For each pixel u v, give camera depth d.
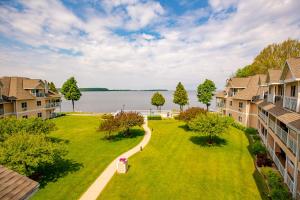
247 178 17.97
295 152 14.10
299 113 15.20
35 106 45.69
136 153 25.00
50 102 53.28
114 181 17.62
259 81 36.97
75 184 17.03
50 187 16.48
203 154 24.47
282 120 16.08
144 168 20.39
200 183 17.20
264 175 18.28
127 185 16.94
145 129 38.91
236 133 34.84
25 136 17.73
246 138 31.80
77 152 25.25
